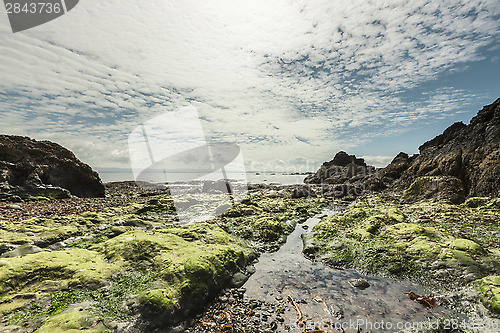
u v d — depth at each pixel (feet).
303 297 19.85
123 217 36.29
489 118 65.41
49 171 69.15
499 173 50.19
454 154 65.16
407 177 83.66
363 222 35.45
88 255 21.26
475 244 23.45
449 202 48.47
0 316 13.73
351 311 17.89
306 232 36.42
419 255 24.32
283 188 94.89
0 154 63.87
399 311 17.81
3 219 35.83
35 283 16.76
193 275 18.99
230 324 16.39
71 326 13.00
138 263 20.65
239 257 24.50
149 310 15.48
